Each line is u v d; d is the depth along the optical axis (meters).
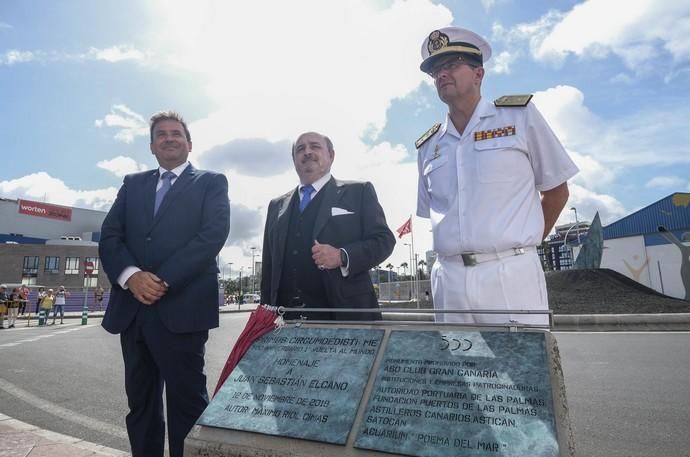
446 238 2.33
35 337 12.48
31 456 2.96
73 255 58.84
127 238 2.81
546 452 1.26
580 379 5.66
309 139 2.89
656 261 28.55
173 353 2.54
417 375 1.59
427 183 2.74
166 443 3.52
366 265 2.54
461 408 1.43
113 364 7.49
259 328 2.07
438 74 2.48
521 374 1.47
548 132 2.36
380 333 1.85
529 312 1.66
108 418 4.32
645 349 7.85
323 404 1.62
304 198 2.91
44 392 5.44
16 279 55.50
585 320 11.64
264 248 3.11
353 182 2.90
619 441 3.49
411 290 32.06
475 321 2.20
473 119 2.45
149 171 3.08
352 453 1.44
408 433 1.42
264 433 1.58
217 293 2.77
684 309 14.30
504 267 2.17
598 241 21.88
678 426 3.78
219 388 1.86
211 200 2.83
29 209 72.69
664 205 28.66
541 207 2.41
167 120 2.95
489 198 2.24
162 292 2.46
